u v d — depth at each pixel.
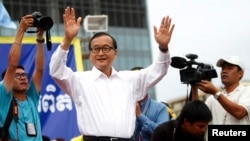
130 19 71.56
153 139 8.42
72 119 14.67
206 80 9.08
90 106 7.81
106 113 7.76
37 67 8.89
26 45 14.45
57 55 7.75
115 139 7.68
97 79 7.96
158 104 10.16
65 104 14.65
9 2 62.38
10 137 8.34
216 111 9.72
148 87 8.14
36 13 8.41
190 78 9.02
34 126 8.64
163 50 7.98
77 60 15.05
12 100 8.50
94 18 14.92
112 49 8.01
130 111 7.92
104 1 69.00
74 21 7.83
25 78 8.67
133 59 70.94
